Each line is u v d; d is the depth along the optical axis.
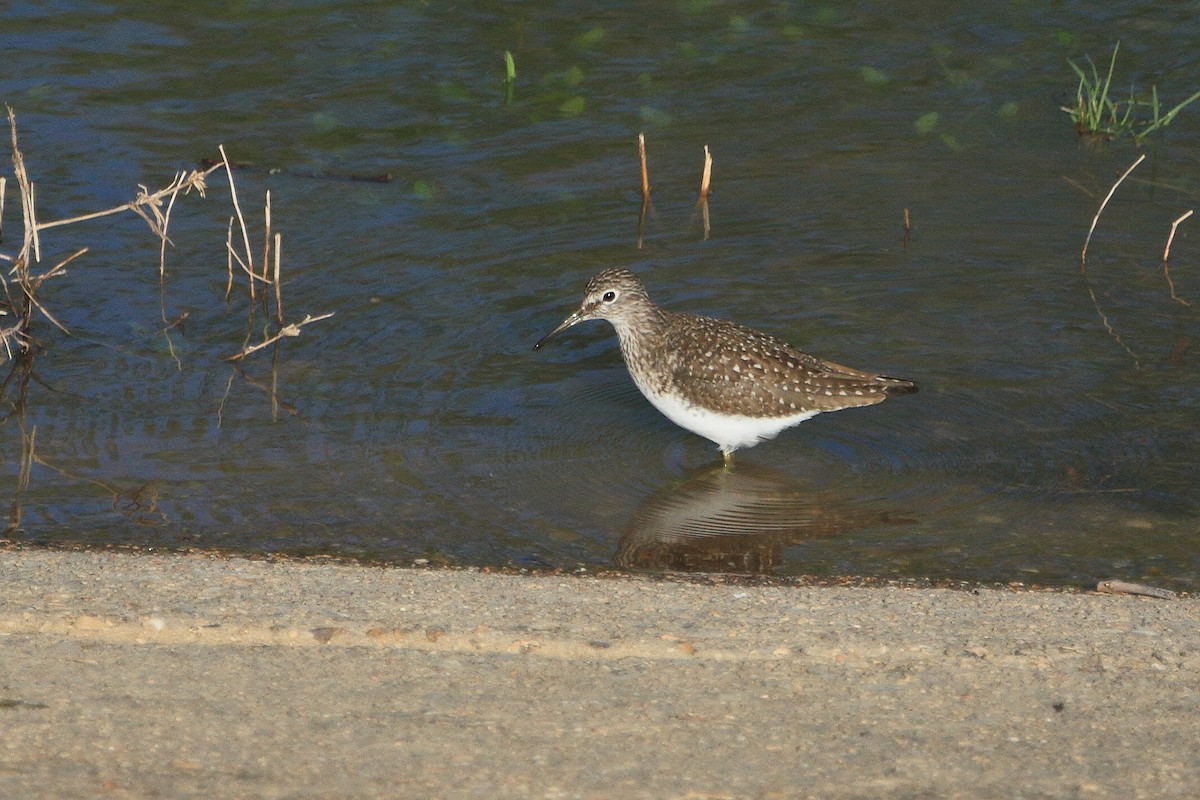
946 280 15.36
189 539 10.93
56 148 17.44
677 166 17.66
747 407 12.41
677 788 7.38
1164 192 16.95
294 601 9.31
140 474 11.95
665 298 14.96
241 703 8.11
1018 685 8.45
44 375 13.58
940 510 11.67
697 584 9.88
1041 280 15.32
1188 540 11.09
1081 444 12.54
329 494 11.73
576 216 16.59
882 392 12.43
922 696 8.32
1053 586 10.36
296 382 13.55
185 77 19.45
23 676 8.32
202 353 14.01
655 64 20.20
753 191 17.14
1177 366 13.70
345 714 8.02
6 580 9.49
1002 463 12.32
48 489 11.66
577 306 14.88
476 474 12.16
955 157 17.77
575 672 8.54
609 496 11.93
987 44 20.58
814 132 18.39
